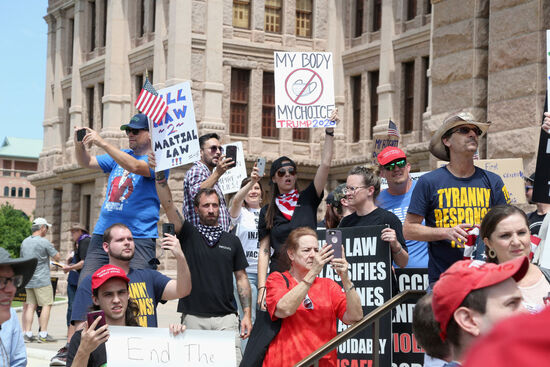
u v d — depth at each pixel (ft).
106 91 113.50
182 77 98.84
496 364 2.60
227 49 102.63
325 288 19.34
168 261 96.63
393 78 97.71
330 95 27.71
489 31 35.32
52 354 39.27
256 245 31.96
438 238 18.31
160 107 24.53
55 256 47.19
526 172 33.06
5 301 14.83
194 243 24.82
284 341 18.60
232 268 25.30
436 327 9.49
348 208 28.43
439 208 19.01
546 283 14.60
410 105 96.73
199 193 25.09
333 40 107.45
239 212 31.99
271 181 24.75
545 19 32.71
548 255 19.12
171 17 99.76
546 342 2.58
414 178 28.32
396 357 21.50
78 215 122.93
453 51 37.91
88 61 123.24
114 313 17.65
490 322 7.75
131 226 25.26
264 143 106.01
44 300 47.03
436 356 9.67
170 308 73.51
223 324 24.70
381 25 99.45
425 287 21.88
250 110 104.88
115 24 112.98
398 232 22.33
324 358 18.90
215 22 100.89
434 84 39.11
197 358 17.79
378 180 22.89
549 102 20.39
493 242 15.10
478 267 8.04
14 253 321.32
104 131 112.68
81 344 15.61
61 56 133.49
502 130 34.40
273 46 106.11
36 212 137.80
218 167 26.99
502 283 7.79
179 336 17.79
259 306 22.11
